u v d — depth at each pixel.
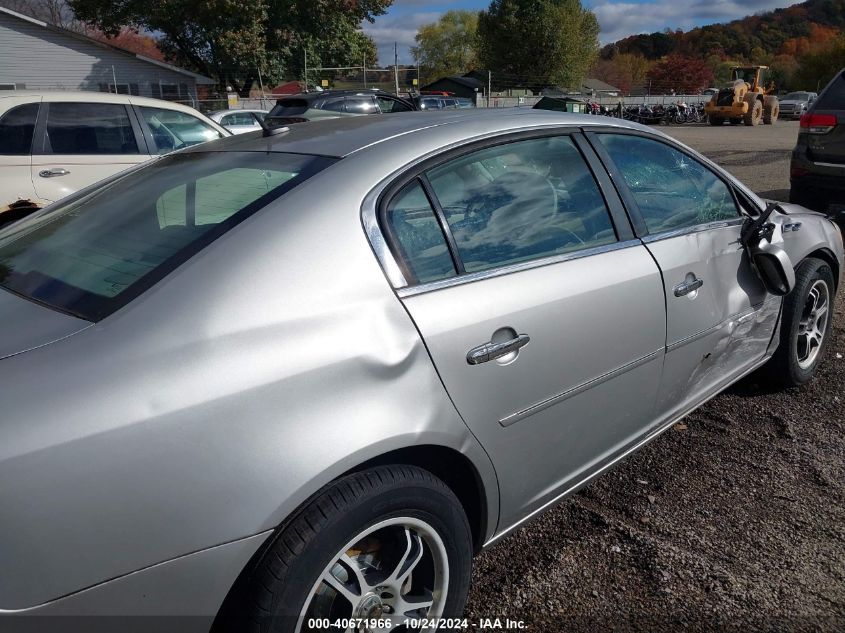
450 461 2.08
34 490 1.38
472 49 82.50
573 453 2.44
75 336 1.61
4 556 1.35
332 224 1.91
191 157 2.60
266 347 1.68
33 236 2.35
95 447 1.45
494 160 2.36
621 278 2.49
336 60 39.56
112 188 2.57
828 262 3.96
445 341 1.96
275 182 2.06
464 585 2.07
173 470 1.51
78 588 1.42
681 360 2.83
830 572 2.49
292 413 1.67
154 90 35.69
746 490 3.00
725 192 3.28
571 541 2.69
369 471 1.79
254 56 35.38
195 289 1.70
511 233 2.30
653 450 3.34
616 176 2.71
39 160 6.29
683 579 2.46
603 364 2.42
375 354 1.82
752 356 3.42
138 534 1.47
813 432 3.47
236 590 1.66
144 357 1.57
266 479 1.61
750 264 3.22
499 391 2.09
